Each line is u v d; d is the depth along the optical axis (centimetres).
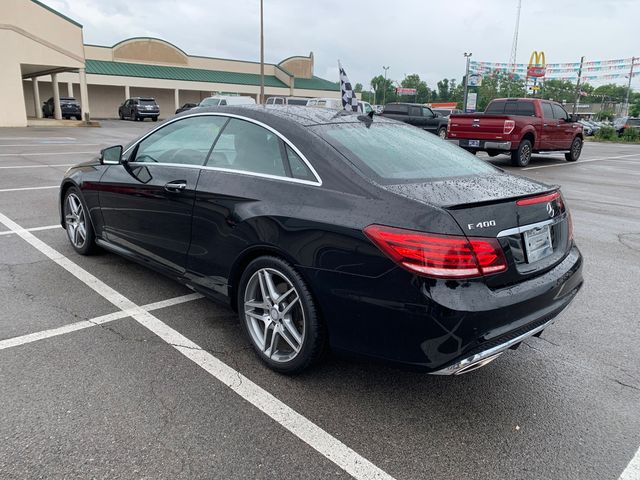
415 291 248
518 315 265
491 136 1349
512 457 252
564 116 1553
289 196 302
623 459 252
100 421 267
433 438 264
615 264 554
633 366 339
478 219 256
